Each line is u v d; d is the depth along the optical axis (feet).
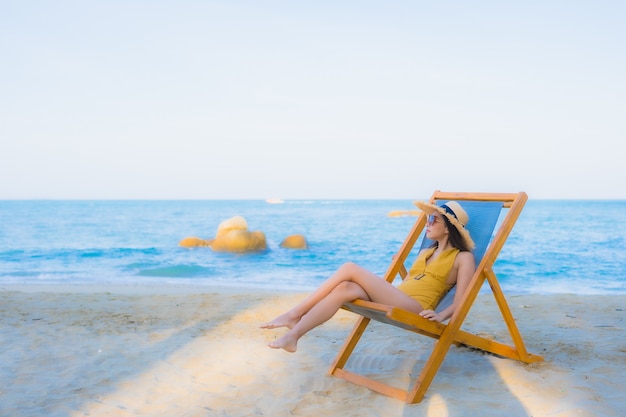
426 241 15.20
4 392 12.91
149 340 17.58
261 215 164.35
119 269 48.26
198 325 19.74
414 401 11.97
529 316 21.44
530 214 162.71
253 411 11.66
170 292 30.81
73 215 173.06
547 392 12.42
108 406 12.04
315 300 12.41
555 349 16.05
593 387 12.69
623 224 113.80
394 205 267.59
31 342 17.24
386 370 14.46
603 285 39.55
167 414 11.59
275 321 12.26
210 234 100.73
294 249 63.62
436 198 15.92
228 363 15.07
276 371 14.33
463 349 16.07
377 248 69.05
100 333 18.44
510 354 14.20
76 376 14.06
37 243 79.05
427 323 12.00
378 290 12.46
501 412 11.35
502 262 54.24
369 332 18.75
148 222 136.15
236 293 28.96
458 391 12.66
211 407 11.93
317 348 16.57
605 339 17.29
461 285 13.17
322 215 162.40
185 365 14.93
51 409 11.89
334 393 12.69
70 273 45.24
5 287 33.47
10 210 219.41
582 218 137.80
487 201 14.78
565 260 55.42
